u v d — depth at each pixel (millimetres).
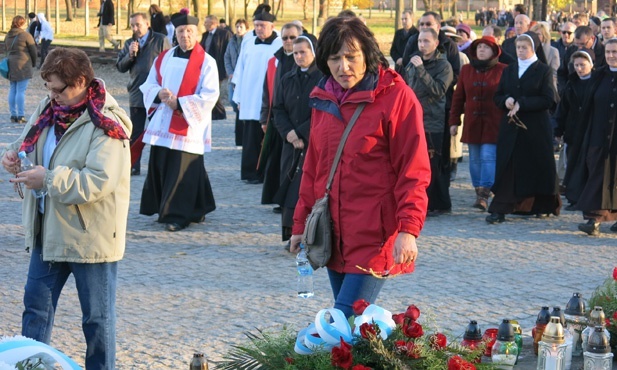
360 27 4953
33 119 5488
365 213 4961
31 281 5414
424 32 11562
